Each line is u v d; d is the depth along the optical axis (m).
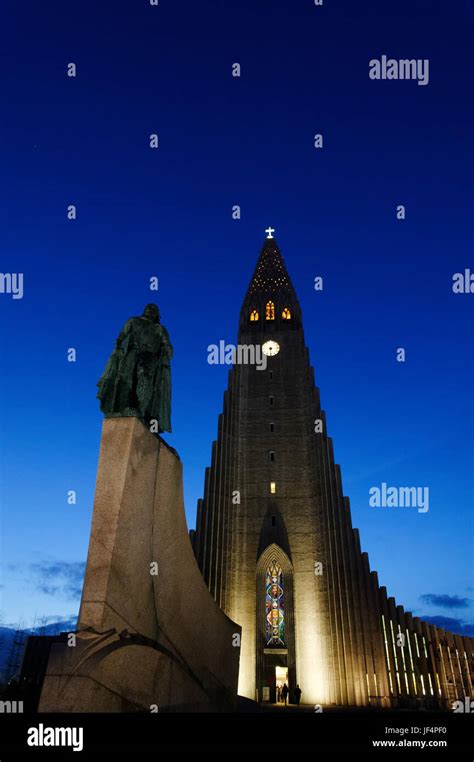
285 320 59.59
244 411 54.69
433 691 45.44
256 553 48.25
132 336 16.16
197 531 48.16
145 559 14.23
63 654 11.58
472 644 50.94
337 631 44.19
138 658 12.92
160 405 16.20
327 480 50.09
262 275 63.31
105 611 12.33
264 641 45.66
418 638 46.97
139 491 14.17
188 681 15.59
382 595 46.44
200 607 17.52
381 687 41.50
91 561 12.85
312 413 53.56
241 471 51.97
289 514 49.56
